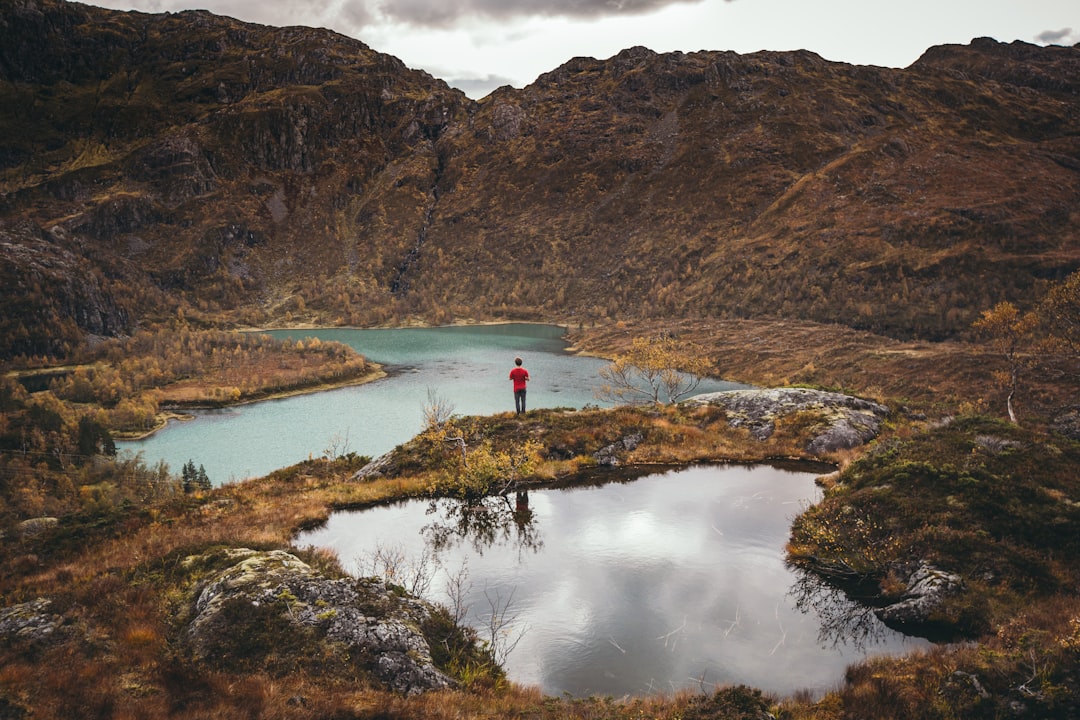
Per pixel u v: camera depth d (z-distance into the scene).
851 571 18.09
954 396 109.44
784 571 18.33
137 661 12.86
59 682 11.39
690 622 15.62
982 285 192.88
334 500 25.70
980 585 16.19
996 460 21.64
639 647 14.56
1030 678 12.05
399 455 31.92
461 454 28.84
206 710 11.04
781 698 12.53
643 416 35.47
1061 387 100.38
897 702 11.98
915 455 22.92
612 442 31.44
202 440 131.62
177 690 11.78
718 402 38.41
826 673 13.59
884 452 24.44
